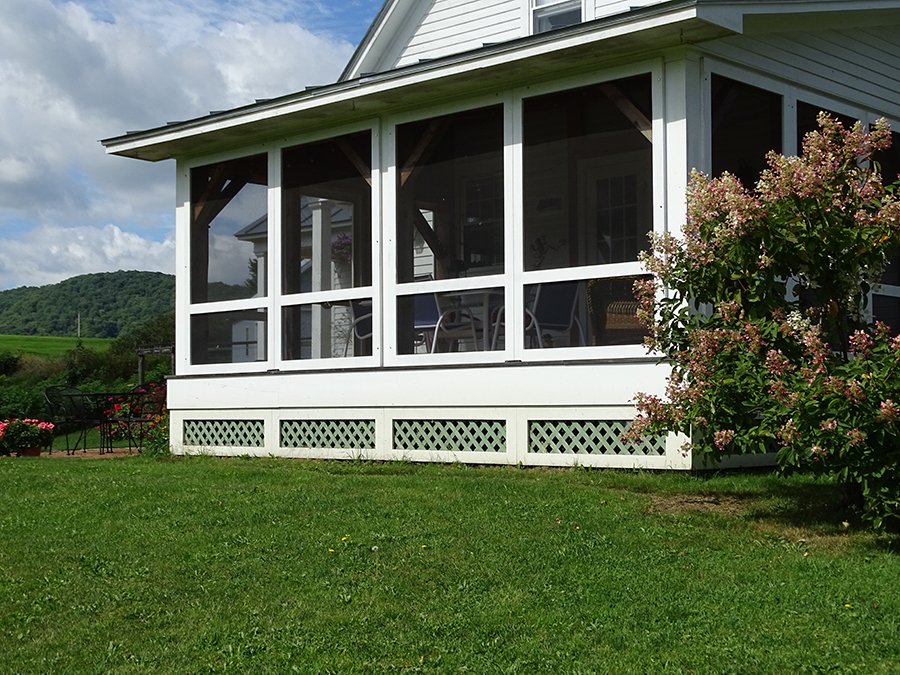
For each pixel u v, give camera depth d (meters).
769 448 8.08
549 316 8.23
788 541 5.40
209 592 4.70
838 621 4.04
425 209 9.09
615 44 7.58
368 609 4.37
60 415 18.78
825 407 5.08
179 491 7.48
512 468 8.27
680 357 6.01
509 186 8.50
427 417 8.86
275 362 10.03
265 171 10.27
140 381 20.81
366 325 9.47
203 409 10.59
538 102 8.39
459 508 6.38
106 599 4.63
